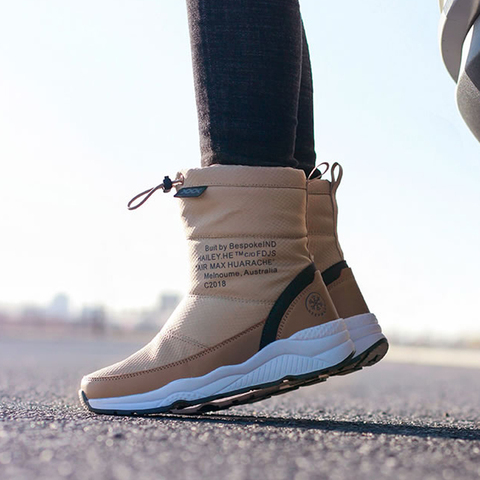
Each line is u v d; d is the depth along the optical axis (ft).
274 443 2.68
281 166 3.97
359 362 4.49
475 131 4.07
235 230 3.90
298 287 3.88
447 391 11.21
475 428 4.03
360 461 2.34
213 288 3.94
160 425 3.21
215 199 3.93
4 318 63.41
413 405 7.31
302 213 4.00
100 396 4.02
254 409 5.42
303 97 4.64
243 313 3.87
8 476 2.03
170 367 3.94
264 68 3.81
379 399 8.63
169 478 2.02
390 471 2.18
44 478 2.01
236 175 3.88
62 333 63.36
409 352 48.78
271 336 3.84
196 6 3.86
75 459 2.29
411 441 2.86
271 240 3.89
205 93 3.88
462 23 3.72
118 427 3.06
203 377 3.88
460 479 2.09
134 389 3.98
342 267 4.60
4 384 8.41
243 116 3.84
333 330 3.84
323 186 4.60
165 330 4.06
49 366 15.15
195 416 4.02
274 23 3.80
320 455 2.44
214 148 3.91
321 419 4.37
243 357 3.86
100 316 63.26
